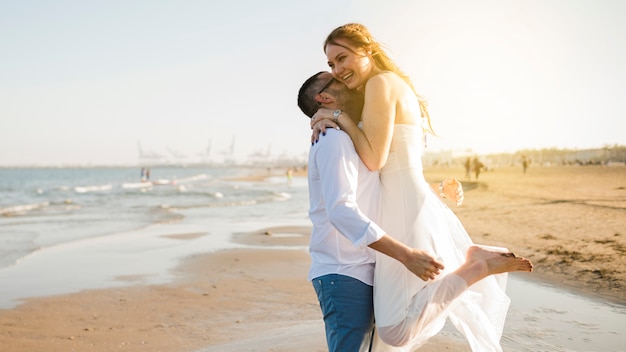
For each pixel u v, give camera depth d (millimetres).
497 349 2352
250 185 52844
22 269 8820
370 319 2309
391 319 2186
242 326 5176
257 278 7789
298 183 59438
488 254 2350
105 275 8250
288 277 7824
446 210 2568
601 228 10297
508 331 4121
